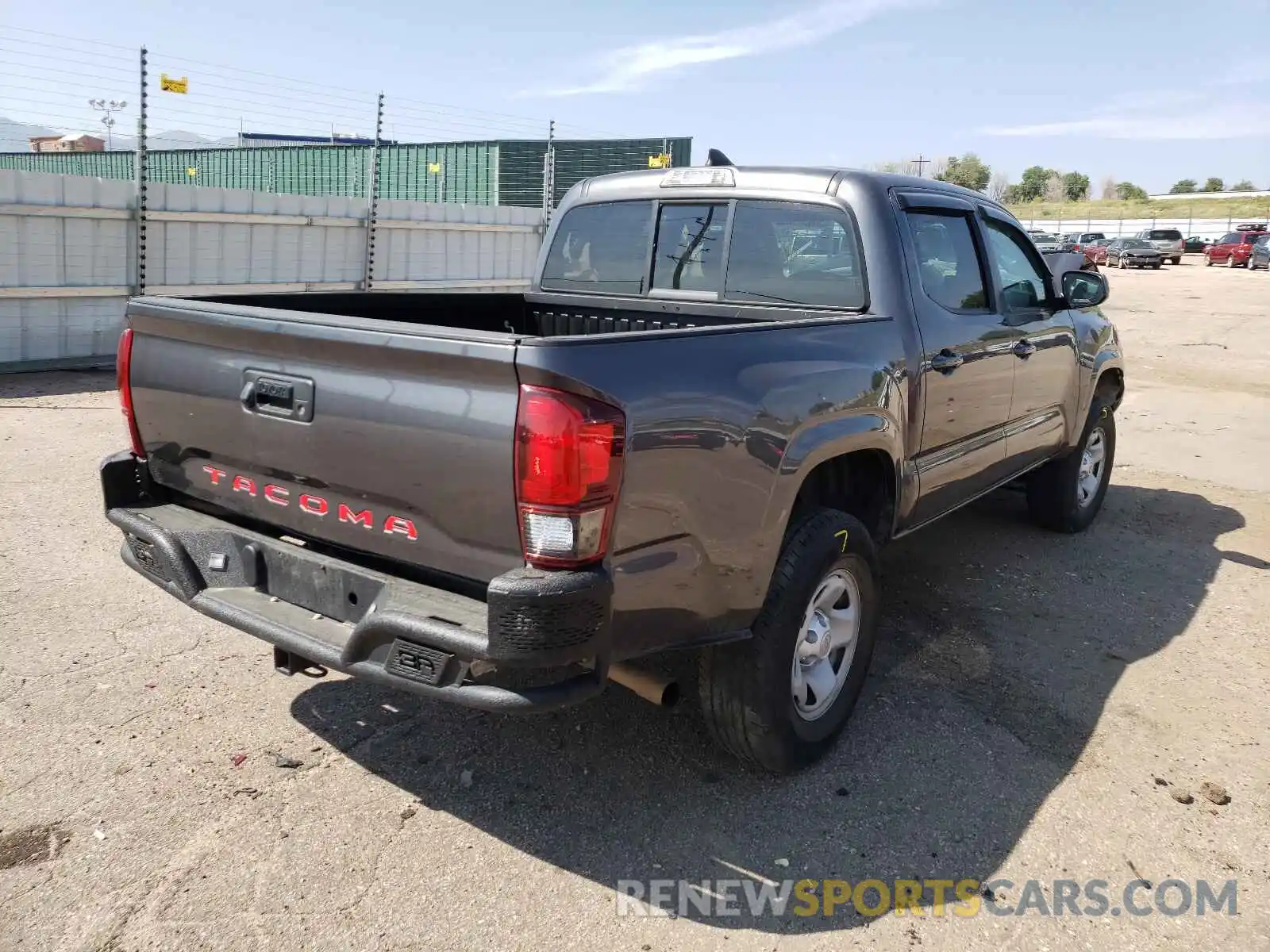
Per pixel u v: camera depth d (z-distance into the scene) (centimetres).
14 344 973
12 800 305
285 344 276
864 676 360
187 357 309
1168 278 3759
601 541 243
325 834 296
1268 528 639
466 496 247
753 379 289
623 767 338
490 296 476
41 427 772
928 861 295
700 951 255
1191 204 9131
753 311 414
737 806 318
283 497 293
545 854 291
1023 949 260
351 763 334
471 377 241
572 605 235
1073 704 394
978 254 449
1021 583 525
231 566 307
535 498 234
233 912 262
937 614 481
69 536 536
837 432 322
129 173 2608
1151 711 390
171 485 332
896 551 571
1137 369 1365
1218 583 533
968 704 391
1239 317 2141
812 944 259
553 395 232
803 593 308
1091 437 600
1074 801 327
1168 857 300
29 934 252
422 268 1346
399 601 258
